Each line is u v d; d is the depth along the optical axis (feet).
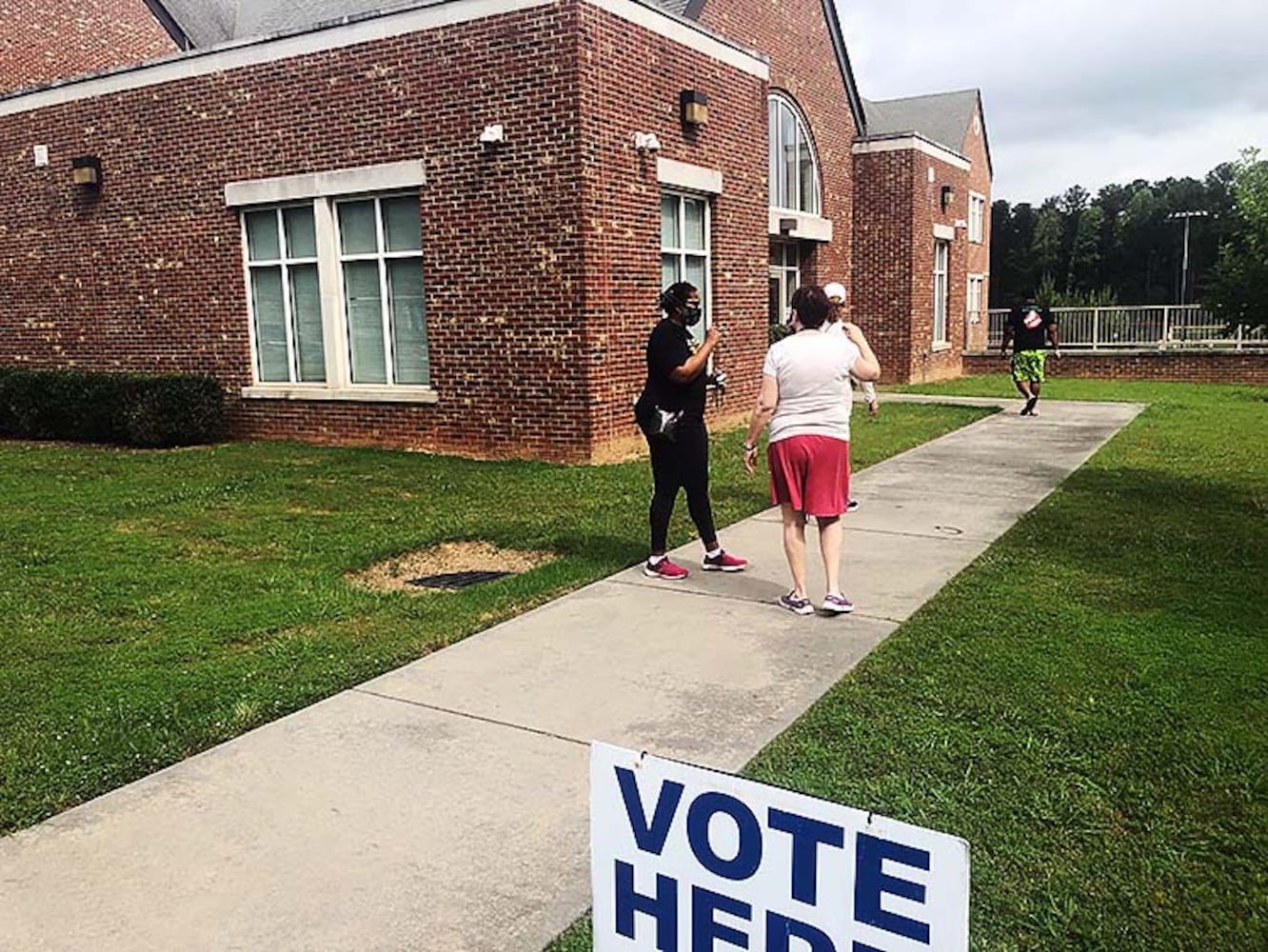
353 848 10.24
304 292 40.86
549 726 13.14
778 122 60.59
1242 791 10.78
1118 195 325.01
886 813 10.42
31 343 48.39
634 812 5.80
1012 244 275.39
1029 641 15.69
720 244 42.78
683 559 21.89
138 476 33.71
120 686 14.66
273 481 32.24
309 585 20.13
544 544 23.62
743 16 55.11
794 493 17.46
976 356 85.66
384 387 39.19
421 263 37.81
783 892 5.26
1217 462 33.65
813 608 17.94
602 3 33.76
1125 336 85.35
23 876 9.84
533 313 35.01
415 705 13.93
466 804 11.10
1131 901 8.93
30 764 12.15
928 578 19.80
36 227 46.91
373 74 36.73
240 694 14.33
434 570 21.97
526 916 9.03
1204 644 15.34
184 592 19.77
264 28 61.11
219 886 9.59
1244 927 8.54
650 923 5.84
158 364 44.80
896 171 70.49
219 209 41.52
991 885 9.17
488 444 36.78
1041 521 24.61
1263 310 27.53
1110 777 11.19
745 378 45.57
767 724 12.97
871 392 33.91
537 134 33.88
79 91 44.06
